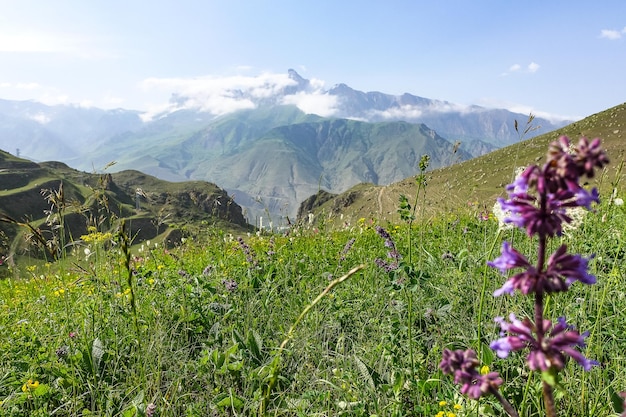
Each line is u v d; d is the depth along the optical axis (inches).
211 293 273.4
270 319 241.8
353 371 184.2
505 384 158.4
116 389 184.5
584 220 282.8
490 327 202.2
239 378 191.6
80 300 269.6
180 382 184.9
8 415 167.3
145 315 234.1
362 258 338.6
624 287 222.4
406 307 209.3
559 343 68.9
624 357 169.2
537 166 67.4
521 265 71.6
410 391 173.0
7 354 210.8
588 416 150.0
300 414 155.9
